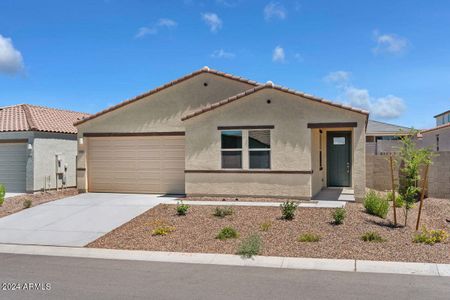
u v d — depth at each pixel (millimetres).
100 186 18656
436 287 7066
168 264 8750
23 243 10789
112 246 10273
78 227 12250
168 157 17906
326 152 18812
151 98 17875
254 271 8133
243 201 14766
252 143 15445
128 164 18328
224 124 15688
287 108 15055
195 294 6805
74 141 22359
